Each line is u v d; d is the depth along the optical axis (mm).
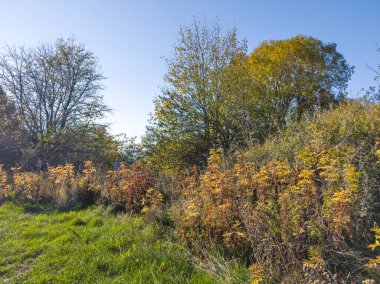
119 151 19266
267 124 12484
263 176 4793
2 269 4637
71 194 8648
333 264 3527
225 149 11594
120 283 3939
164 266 4199
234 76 12414
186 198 6273
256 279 3396
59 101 21422
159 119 12664
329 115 7270
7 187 9672
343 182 4020
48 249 5227
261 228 3875
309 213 3826
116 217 6812
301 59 19000
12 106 20031
